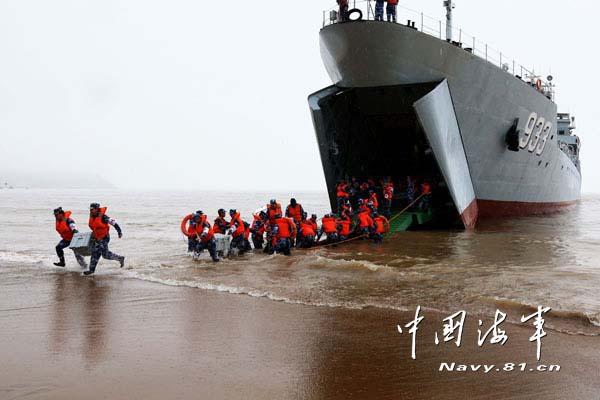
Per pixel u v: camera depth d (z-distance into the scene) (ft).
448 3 57.06
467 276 30.68
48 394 13.84
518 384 14.55
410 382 14.70
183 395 13.83
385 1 50.80
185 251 44.29
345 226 47.09
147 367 15.85
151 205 169.78
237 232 40.78
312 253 41.04
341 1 52.85
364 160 67.41
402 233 54.95
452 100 53.83
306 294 25.88
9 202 193.77
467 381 14.78
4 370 15.60
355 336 19.03
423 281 29.17
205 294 26.08
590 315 21.38
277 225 40.34
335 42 52.90
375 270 32.55
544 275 30.94
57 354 17.03
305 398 13.65
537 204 83.15
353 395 13.84
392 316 21.72
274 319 21.29
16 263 36.99
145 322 20.90
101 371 15.53
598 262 36.40
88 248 33.42
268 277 30.68
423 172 66.74
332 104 59.16
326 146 59.26
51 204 173.17
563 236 53.93
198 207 152.15
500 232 57.36
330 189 61.98
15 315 22.06
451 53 52.29
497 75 58.49
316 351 17.34
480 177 61.77
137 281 29.73
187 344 18.08
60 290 27.22
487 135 60.29
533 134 70.69
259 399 13.61
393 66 51.57
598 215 94.17
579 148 126.11
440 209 62.03
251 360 16.49
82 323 20.79
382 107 58.08
